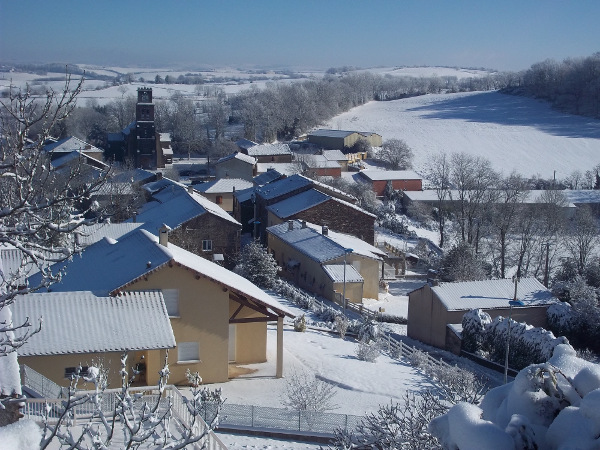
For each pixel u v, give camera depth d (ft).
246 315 96.68
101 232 155.53
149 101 358.23
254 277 165.27
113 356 82.43
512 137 476.13
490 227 248.32
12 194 30.99
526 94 625.82
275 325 126.00
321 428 75.41
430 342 139.64
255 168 329.52
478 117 553.23
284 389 90.02
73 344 80.43
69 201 31.86
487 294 141.08
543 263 226.99
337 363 104.37
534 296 143.54
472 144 461.78
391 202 313.12
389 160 399.24
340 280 159.84
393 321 158.92
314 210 204.23
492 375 118.21
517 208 248.93
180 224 179.52
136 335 83.20
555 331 139.64
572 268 199.52
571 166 408.67
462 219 240.12
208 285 90.79
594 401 25.62
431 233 277.85
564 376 28.53
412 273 211.61
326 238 177.27
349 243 181.57
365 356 108.78
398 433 51.11
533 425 27.68
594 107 547.08
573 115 540.11
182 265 88.94
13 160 28.14
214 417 32.78
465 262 193.26
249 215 247.91
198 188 275.39
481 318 127.85
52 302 85.61
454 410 26.94
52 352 78.95
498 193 257.96
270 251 204.74
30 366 79.71
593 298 144.25
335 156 373.40
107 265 98.07
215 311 91.30
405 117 568.82
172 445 29.14
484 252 235.81
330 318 139.13
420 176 341.82
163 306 87.76
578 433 25.82
